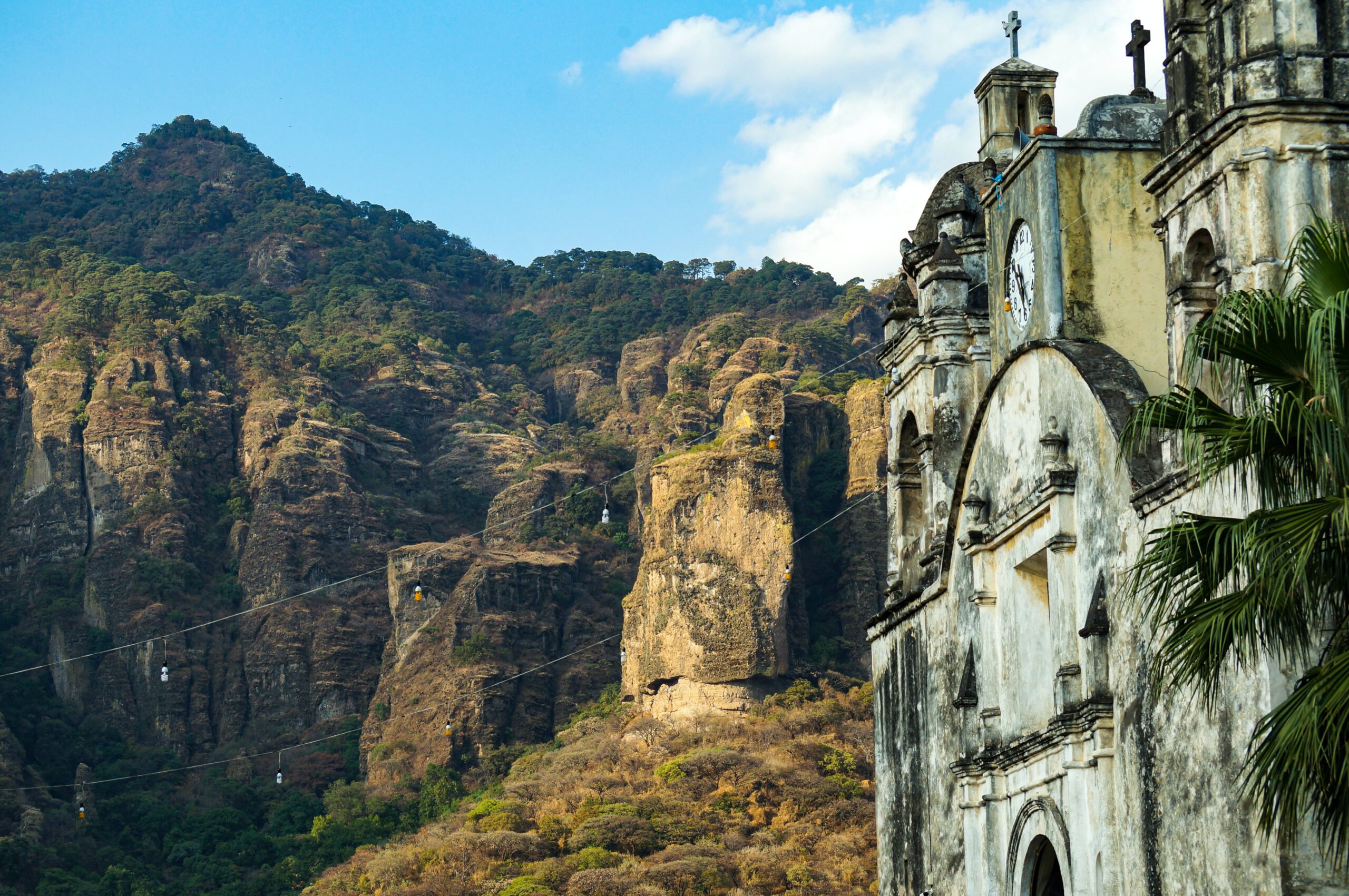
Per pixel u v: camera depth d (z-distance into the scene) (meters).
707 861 135.38
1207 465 20.06
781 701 179.00
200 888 167.50
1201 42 25.91
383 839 174.88
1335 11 24.16
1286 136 23.61
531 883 136.38
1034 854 29.44
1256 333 19.22
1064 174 30.66
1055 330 30.09
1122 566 26.22
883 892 38.69
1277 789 18.33
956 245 38.69
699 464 195.00
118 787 195.00
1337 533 18.39
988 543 31.92
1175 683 19.77
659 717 184.88
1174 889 23.98
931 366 38.19
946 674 34.81
